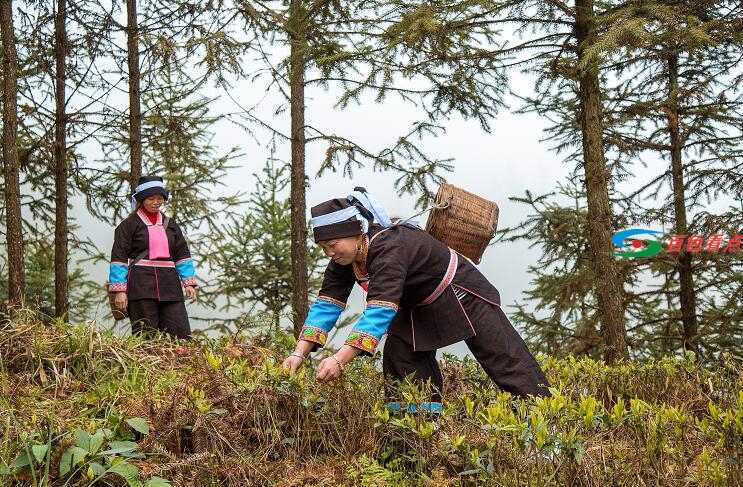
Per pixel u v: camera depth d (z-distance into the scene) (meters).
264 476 2.83
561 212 8.89
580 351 8.23
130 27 7.65
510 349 3.46
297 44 7.05
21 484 2.69
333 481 2.83
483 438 2.84
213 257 9.41
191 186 9.15
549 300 9.03
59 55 7.77
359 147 7.66
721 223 7.52
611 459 2.80
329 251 3.32
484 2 5.51
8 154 6.44
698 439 3.04
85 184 8.59
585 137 6.37
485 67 6.36
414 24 5.57
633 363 4.41
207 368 3.26
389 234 3.35
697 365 4.32
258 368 3.52
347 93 6.15
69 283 9.34
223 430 3.02
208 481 2.80
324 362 3.11
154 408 3.14
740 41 5.31
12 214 6.37
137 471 2.69
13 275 6.27
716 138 8.52
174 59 7.22
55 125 7.88
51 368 4.12
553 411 2.70
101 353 4.27
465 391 4.03
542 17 6.10
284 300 10.05
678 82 8.30
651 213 8.35
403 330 3.49
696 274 8.47
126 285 6.05
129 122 8.09
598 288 6.30
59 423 3.04
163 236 6.20
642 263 8.23
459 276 3.50
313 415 3.17
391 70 6.06
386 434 3.05
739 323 7.92
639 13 5.26
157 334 5.49
